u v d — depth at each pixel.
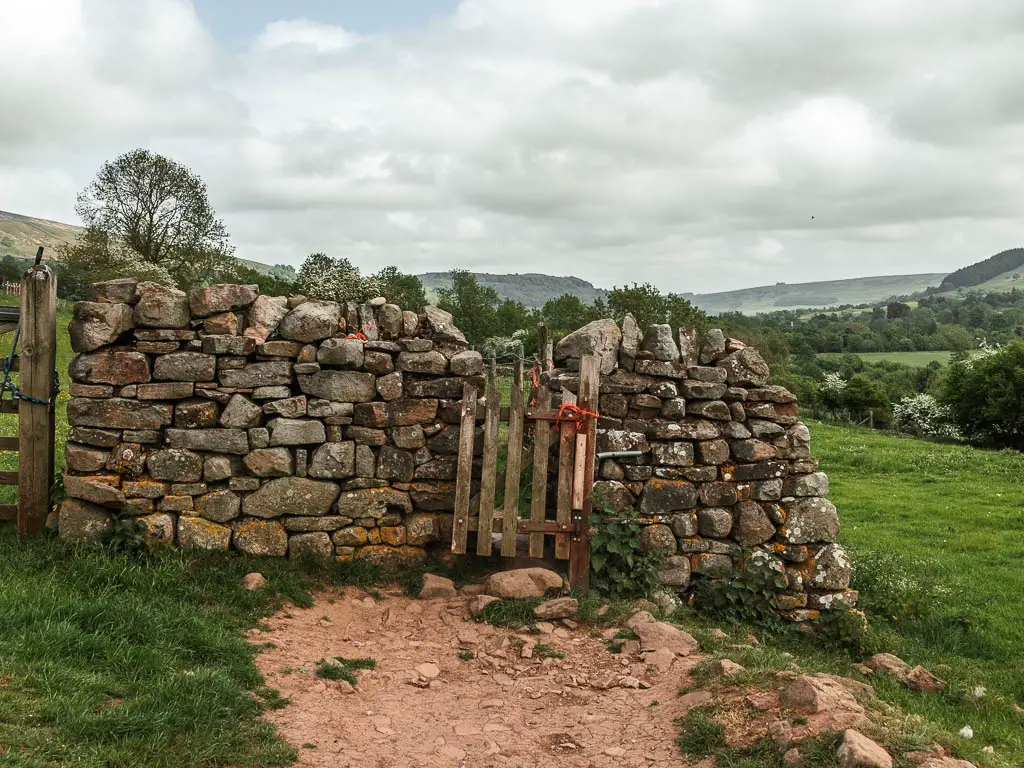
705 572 8.55
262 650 6.14
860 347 111.50
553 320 83.50
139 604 6.21
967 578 11.95
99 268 48.69
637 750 4.98
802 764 4.42
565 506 8.11
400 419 8.30
